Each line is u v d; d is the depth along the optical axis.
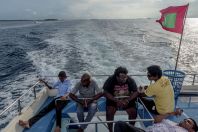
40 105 6.75
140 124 5.44
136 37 48.81
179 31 6.09
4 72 20.08
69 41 38.28
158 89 4.76
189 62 25.12
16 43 39.84
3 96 14.23
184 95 7.36
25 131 5.39
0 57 27.06
